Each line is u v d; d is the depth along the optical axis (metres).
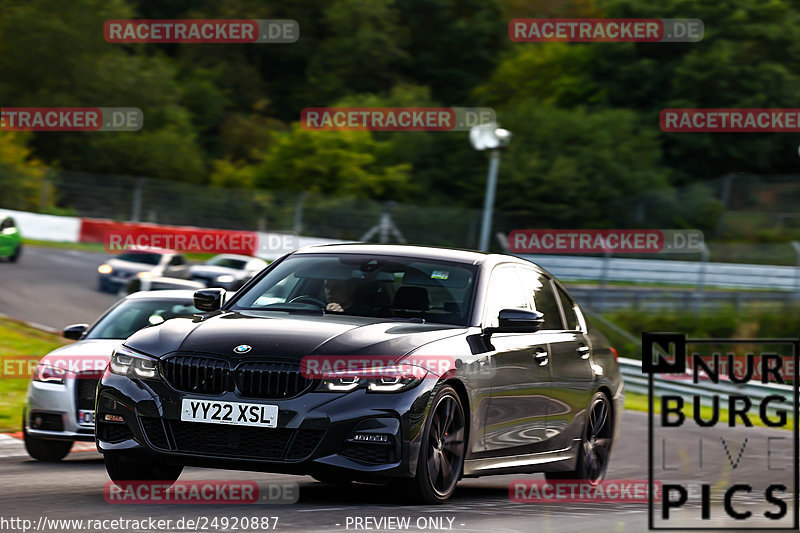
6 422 44.03
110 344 35.62
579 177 173.12
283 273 26.12
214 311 25.06
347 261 26.02
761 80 187.75
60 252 117.00
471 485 30.69
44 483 26.17
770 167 195.12
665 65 195.50
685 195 167.25
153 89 197.12
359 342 21.75
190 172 189.25
